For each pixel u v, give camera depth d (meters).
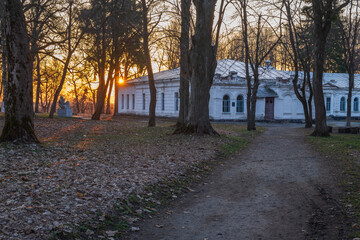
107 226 5.62
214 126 30.94
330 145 16.30
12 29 11.91
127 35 30.98
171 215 6.62
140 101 53.50
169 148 14.29
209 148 14.83
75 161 9.87
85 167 9.18
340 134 24.31
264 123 42.06
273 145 17.59
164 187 8.50
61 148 12.18
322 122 22.22
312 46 33.69
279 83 45.00
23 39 12.14
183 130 18.95
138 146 14.45
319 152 14.40
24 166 8.59
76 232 5.05
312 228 5.77
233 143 17.36
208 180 9.85
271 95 43.81
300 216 6.42
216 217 6.49
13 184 6.68
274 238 5.39
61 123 25.19
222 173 10.73
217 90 41.53
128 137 17.91
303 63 32.62
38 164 9.02
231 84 42.19
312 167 11.09
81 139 16.17
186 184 9.20
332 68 59.00
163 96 47.56
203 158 12.72
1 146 11.07
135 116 52.81
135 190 7.66
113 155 11.64
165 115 46.44
